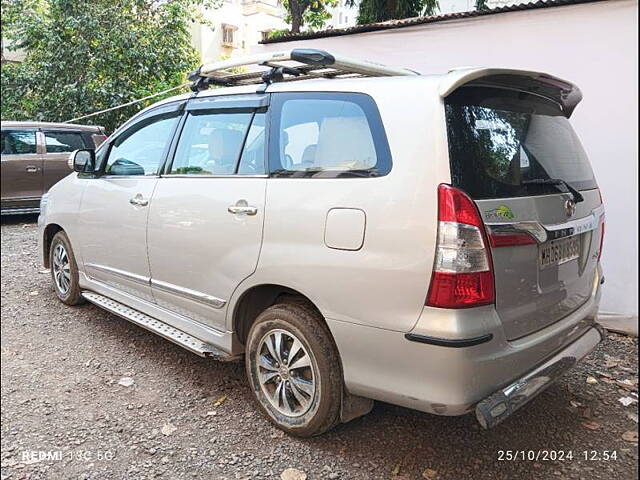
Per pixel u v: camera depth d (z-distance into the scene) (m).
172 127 3.64
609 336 4.27
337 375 2.63
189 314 3.38
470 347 2.14
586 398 3.28
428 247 2.19
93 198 4.20
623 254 4.20
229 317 3.05
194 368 3.68
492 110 2.50
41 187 8.98
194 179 3.29
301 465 2.63
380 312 2.32
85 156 4.27
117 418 3.07
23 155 8.80
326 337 2.65
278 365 2.86
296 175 2.72
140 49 11.90
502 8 4.49
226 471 2.60
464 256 2.15
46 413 3.13
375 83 2.56
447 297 2.15
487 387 2.22
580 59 4.21
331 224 2.48
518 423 3.00
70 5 11.61
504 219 2.26
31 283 5.62
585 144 4.25
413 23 5.07
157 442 2.84
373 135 2.45
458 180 2.21
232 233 2.95
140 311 3.85
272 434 2.89
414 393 2.27
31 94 12.37
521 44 4.49
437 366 2.18
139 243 3.67
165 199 3.43
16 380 3.52
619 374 3.61
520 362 2.35
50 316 4.66
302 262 2.59
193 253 3.21
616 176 4.17
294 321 2.72
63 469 2.63
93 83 11.85
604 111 4.16
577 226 2.66
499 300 2.24
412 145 2.31
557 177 2.71
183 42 13.12
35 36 11.88
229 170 3.10
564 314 2.70
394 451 2.73
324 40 5.83
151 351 3.96
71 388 3.41
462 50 4.83
